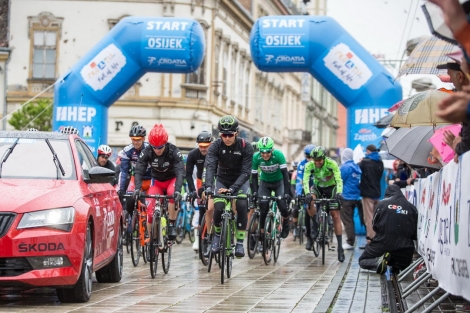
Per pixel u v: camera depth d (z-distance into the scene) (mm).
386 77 30547
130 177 21000
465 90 6309
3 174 13695
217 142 17984
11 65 63438
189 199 20688
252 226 22562
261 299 14031
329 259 23469
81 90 31281
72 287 12742
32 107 56375
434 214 12680
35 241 12273
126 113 63594
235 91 75000
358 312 12156
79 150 14797
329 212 23062
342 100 31203
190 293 14836
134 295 14406
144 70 31859
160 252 18172
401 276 16469
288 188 22375
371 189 27156
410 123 16453
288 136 100938
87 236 13242
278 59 30938
